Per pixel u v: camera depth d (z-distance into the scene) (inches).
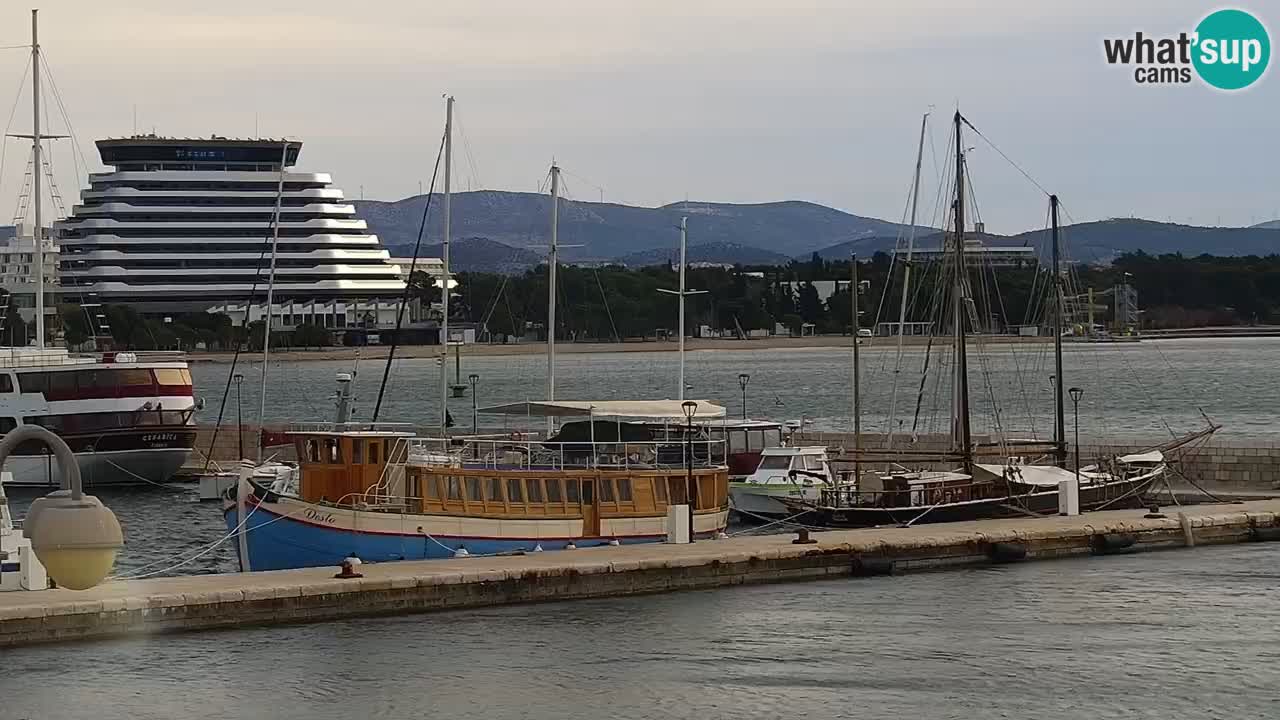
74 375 3917.3
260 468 3235.7
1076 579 2434.8
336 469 2463.1
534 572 2207.2
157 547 3083.2
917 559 2507.4
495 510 2503.7
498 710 1740.9
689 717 1724.9
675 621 2132.1
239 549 2484.0
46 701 1732.3
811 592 2330.2
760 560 2378.2
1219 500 3299.7
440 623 2092.8
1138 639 2055.9
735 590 2331.4
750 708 1758.1
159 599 1963.6
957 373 3609.7
